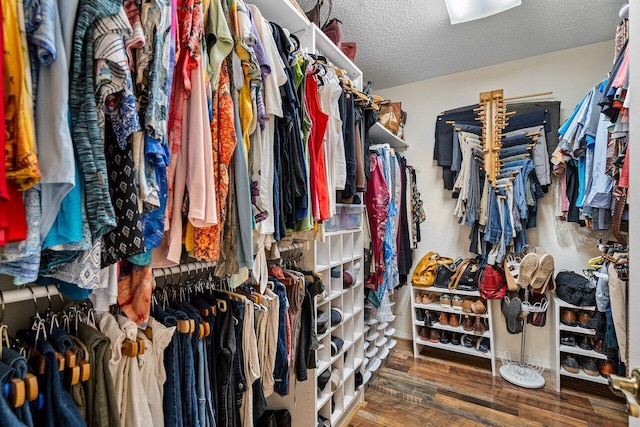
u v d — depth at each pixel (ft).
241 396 3.34
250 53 2.74
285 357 4.01
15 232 1.45
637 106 1.81
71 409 1.91
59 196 1.57
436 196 9.49
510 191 7.59
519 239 7.80
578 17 6.51
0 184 1.30
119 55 1.70
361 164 5.56
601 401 6.52
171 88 2.16
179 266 3.04
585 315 6.84
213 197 2.39
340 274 5.98
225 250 2.77
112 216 1.75
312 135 3.97
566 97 7.84
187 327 2.77
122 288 2.42
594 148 5.46
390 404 6.48
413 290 8.71
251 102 2.87
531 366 7.97
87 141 1.66
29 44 1.44
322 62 4.73
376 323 7.89
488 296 7.53
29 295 2.15
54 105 1.51
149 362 2.51
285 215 3.46
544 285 7.02
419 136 9.68
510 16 6.50
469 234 9.03
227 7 2.71
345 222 6.17
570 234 7.68
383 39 7.36
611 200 5.08
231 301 3.39
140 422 2.35
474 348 8.02
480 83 8.83
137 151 1.95
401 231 8.41
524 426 5.78
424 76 9.34
